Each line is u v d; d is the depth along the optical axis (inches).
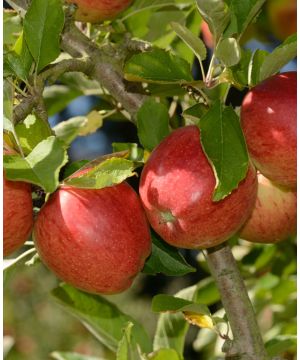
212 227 69.9
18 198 67.9
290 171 72.9
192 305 77.0
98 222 69.6
